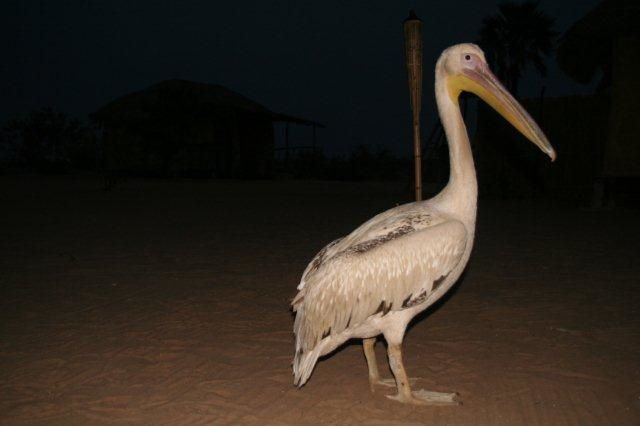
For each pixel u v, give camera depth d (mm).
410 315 1935
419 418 1866
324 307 1886
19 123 18000
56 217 6785
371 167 17672
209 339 2547
